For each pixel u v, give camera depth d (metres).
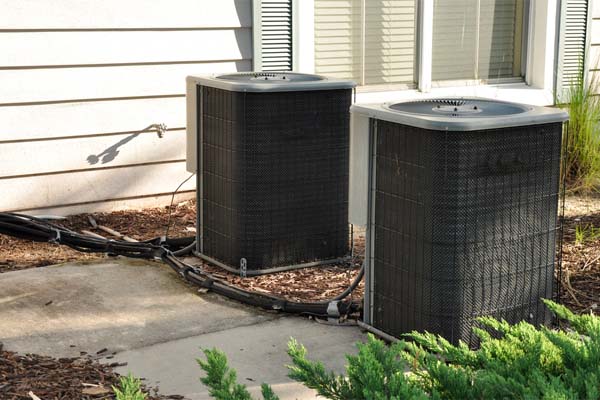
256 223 6.06
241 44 8.23
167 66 7.88
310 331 5.11
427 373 2.64
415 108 4.84
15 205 7.28
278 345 4.89
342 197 6.36
